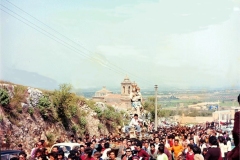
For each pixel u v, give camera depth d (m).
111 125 44.75
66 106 33.44
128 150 14.30
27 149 27.06
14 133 26.03
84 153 13.89
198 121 49.44
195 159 14.50
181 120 52.28
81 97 40.69
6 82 26.89
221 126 31.94
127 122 47.12
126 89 56.09
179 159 16.05
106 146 16.41
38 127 29.58
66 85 33.78
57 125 32.38
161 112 57.28
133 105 29.73
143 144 16.78
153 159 15.03
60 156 12.55
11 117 26.38
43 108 30.48
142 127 26.55
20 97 27.69
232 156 7.72
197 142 22.66
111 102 55.88
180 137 21.89
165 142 19.00
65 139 32.25
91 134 39.62
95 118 41.56
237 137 7.63
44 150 13.30
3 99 25.36
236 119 7.69
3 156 14.18
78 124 36.78
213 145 13.21
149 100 57.16
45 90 32.59
